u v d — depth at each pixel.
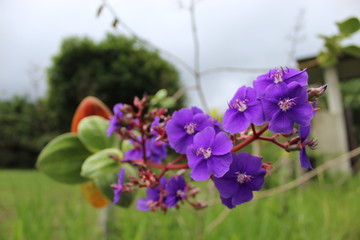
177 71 3.67
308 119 0.19
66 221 0.66
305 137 0.23
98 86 3.77
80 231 0.64
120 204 0.39
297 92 0.19
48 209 0.67
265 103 0.19
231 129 0.20
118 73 3.76
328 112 1.94
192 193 0.26
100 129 0.43
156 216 0.75
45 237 0.59
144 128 0.30
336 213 0.80
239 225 0.71
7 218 0.93
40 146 4.12
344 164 1.71
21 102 4.48
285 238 0.68
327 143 1.88
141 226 0.63
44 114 4.03
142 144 0.30
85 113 0.53
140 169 0.27
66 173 0.44
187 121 0.23
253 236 0.66
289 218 0.76
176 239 0.65
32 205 0.61
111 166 0.36
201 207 0.28
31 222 0.58
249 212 0.76
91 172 0.35
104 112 0.54
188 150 0.21
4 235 0.56
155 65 3.68
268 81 0.20
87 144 0.42
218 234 0.67
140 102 0.31
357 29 0.42
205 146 0.21
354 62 1.40
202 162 0.20
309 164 0.23
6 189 1.49
